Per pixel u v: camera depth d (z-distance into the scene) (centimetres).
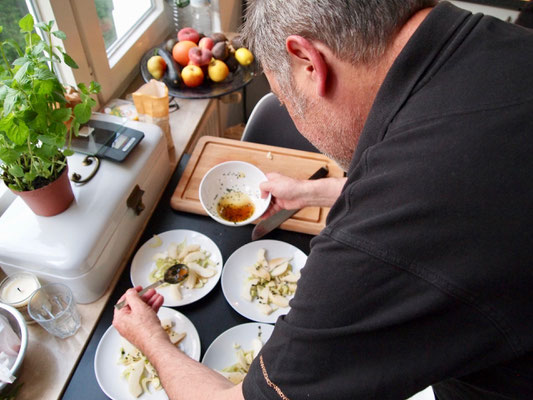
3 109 63
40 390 71
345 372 45
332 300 44
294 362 47
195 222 99
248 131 124
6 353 71
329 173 110
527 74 42
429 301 39
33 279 78
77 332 79
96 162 88
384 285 41
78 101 90
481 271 38
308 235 98
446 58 44
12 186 72
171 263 89
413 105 44
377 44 47
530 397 48
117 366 75
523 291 38
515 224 38
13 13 93
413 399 82
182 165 113
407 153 42
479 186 39
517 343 39
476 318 39
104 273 83
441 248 39
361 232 42
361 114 52
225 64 135
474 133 40
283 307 85
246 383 51
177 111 130
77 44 105
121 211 86
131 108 115
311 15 47
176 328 79
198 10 149
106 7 122
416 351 42
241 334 79
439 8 46
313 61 48
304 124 60
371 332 42
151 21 143
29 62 60
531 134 39
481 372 50
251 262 91
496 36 45
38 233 77
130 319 71
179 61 134
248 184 103
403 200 41
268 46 53
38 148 66
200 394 58
